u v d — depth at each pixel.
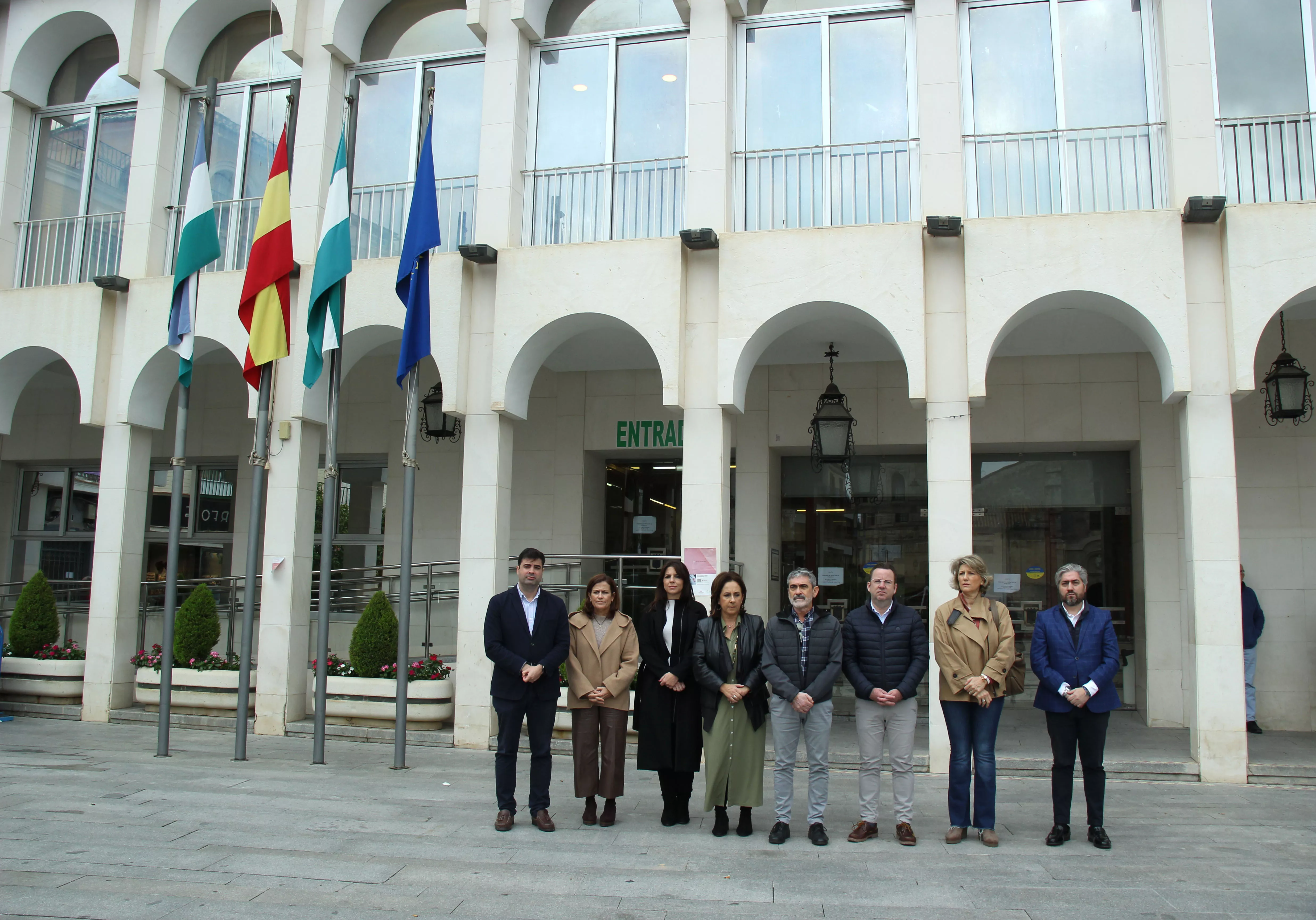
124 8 12.29
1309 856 6.16
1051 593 12.34
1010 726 11.08
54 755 9.28
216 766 8.84
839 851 6.20
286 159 9.79
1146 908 5.12
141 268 11.80
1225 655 8.59
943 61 9.67
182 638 11.58
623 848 6.25
